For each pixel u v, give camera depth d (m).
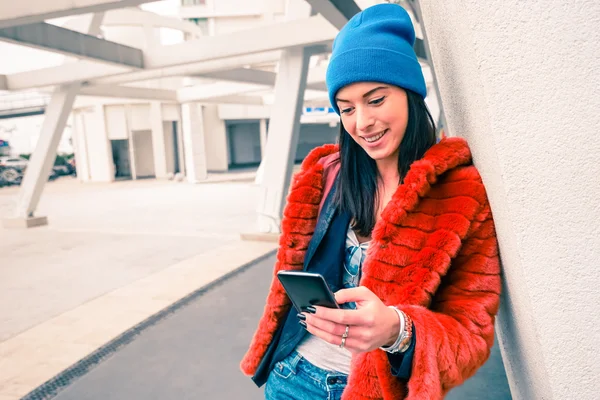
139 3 5.24
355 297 0.81
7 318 4.64
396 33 1.03
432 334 0.84
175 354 3.52
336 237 1.16
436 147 1.04
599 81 0.68
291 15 7.76
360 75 0.99
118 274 6.18
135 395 2.95
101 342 3.90
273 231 7.94
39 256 7.52
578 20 0.68
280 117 7.74
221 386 3.01
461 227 0.94
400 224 1.00
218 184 20.00
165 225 10.16
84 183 25.36
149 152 28.98
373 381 0.96
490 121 0.74
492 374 2.88
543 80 0.71
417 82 1.04
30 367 3.48
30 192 10.77
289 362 1.20
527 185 0.73
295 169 27.39
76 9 5.32
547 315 0.74
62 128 10.79
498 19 0.72
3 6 5.43
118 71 8.96
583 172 0.71
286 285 0.83
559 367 0.74
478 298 0.94
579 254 0.72
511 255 0.83
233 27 26.36
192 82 23.53
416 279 0.95
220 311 4.43
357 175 1.15
